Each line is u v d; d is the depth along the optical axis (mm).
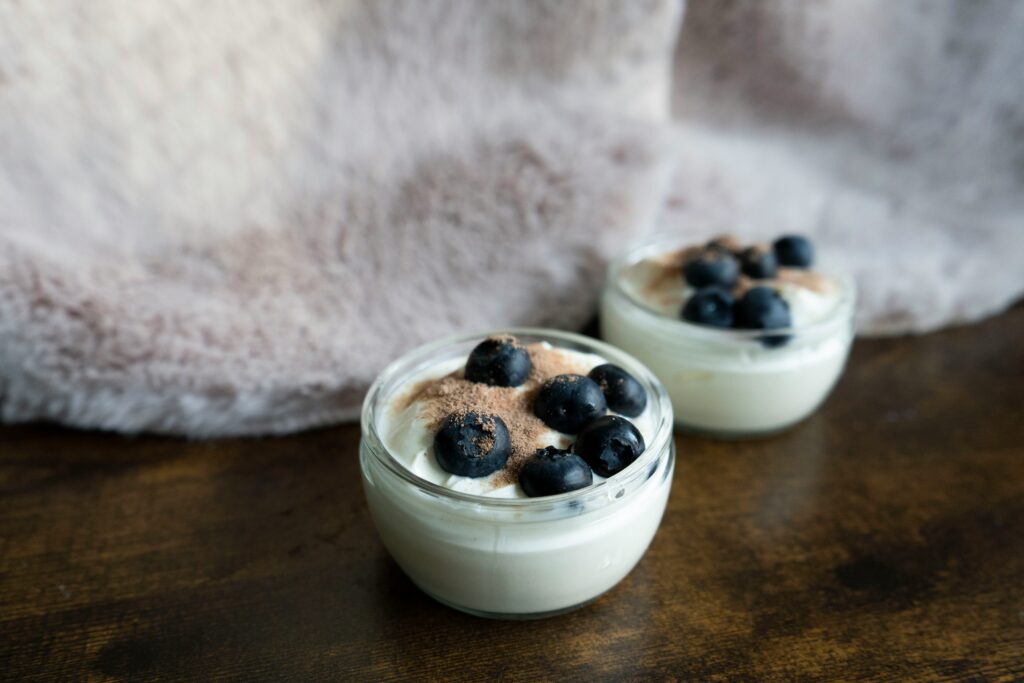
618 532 284
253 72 414
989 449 370
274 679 284
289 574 316
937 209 482
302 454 365
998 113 479
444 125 431
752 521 337
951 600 308
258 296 383
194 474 355
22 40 384
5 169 394
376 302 386
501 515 273
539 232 401
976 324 449
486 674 285
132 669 286
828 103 484
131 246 408
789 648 293
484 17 420
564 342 334
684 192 460
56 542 326
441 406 295
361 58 422
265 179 423
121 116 404
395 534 290
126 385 354
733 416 364
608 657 290
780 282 364
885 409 393
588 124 418
